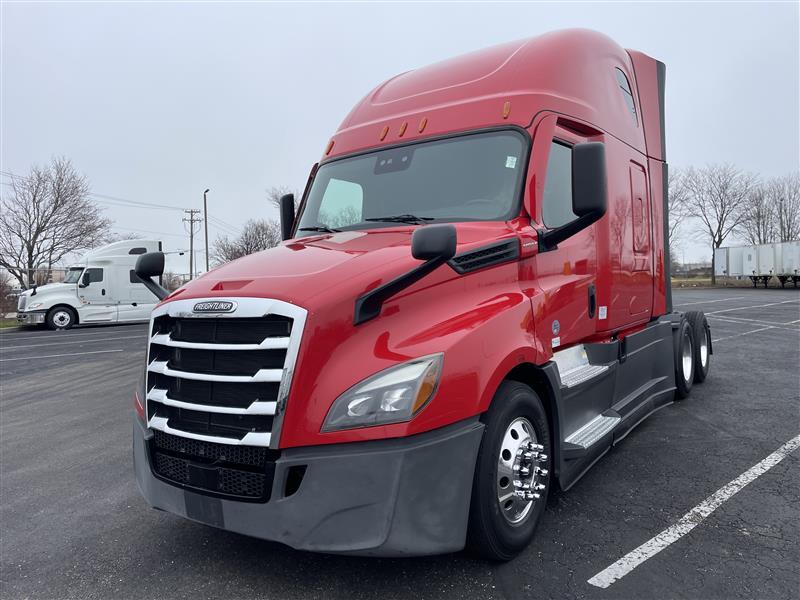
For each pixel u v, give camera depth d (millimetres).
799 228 58312
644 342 5691
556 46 4516
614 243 4938
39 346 16562
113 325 23812
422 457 2676
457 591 2934
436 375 2752
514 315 3309
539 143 3930
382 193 4262
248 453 2795
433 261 2756
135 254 23688
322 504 2639
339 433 2641
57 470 5461
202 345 2928
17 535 3975
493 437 3033
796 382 7676
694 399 6918
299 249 3568
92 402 8633
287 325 2734
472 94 4305
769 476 4348
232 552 3496
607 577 3025
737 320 16922
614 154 5027
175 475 3086
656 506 3889
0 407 8656
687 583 2947
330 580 3096
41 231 41219
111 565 3441
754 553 3227
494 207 3809
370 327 2855
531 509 3402
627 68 5730
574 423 4090
